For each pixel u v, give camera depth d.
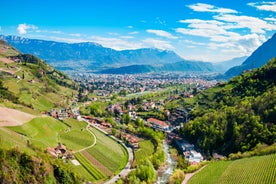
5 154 172.50
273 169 190.62
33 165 178.12
